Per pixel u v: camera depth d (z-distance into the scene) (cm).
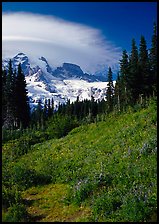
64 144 3716
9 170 2702
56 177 2572
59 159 3155
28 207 1928
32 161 3412
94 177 2041
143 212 1473
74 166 2697
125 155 2336
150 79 7462
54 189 2278
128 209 1507
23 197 2164
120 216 1515
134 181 1806
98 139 3359
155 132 2478
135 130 2880
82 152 3080
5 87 7662
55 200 2003
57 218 1717
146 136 2558
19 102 7700
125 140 2783
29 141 4403
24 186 2386
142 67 7581
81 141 3603
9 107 7600
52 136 4594
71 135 4047
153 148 2161
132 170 1969
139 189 1670
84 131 4012
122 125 3416
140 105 4162
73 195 1931
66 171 2648
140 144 2405
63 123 4669
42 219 1730
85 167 2569
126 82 7544
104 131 3609
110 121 3900
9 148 3978
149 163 1978
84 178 2223
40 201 2019
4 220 1650
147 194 1593
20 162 3441
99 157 2673
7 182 2336
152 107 3309
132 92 7431
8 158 3631
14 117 7581
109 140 3058
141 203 1510
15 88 7719
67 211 1783
